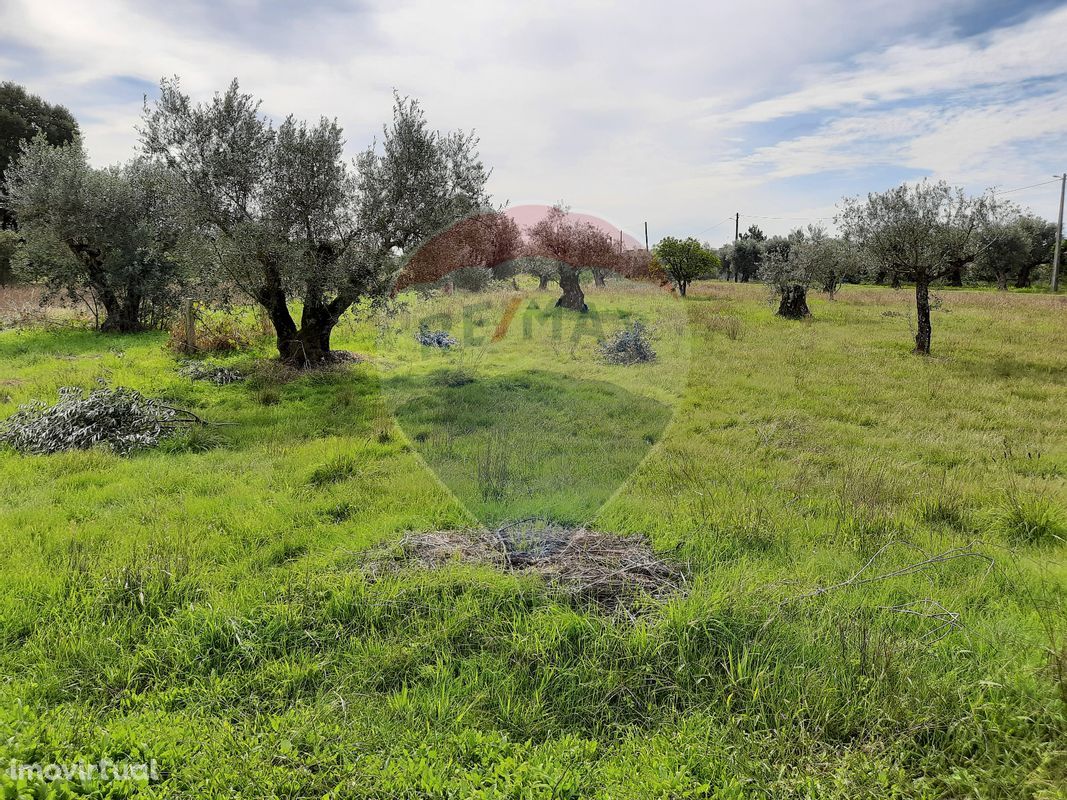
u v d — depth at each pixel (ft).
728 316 74.13
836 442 27.35
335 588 13.69
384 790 8.86
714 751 9.55
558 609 12.68
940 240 49.29
